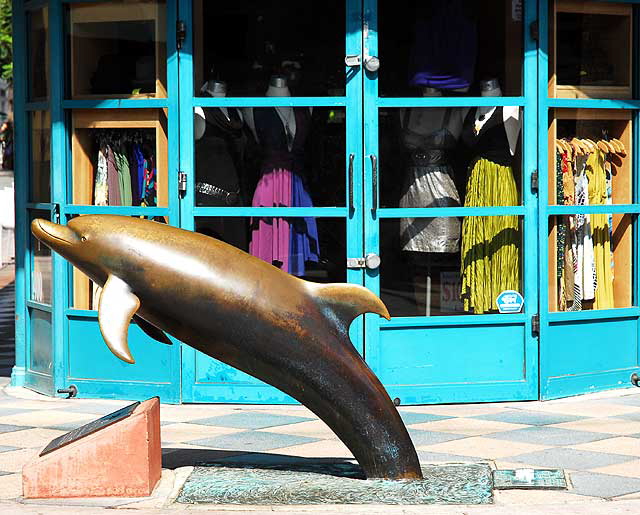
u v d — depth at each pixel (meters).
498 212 9.18
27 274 10.11
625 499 6.46
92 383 9.39
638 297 9.90
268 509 6.28
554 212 9.34
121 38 9.23
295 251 9.08
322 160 9.04
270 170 9.07
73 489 6.49
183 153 9.05
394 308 9.05
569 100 9.38
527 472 6.98
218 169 9.09
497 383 9.19
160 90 9.15
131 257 6.37
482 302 9.22
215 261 6.46
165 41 9.08
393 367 9.05
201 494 6.47
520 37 9.20
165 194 9.16
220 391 9.06
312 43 8.99
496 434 8.10
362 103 8.96
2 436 8.13
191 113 9.05
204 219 9.11
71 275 9.50
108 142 9.36
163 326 6.57
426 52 9.07
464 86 9.13
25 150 10.06
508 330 9.23
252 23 9.02
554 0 9.30
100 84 9.33
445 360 9.12
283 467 7.05
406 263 9.08
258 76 9.05
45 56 9.60
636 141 9.81
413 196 9.09
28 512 6.24
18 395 9.73
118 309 6.32
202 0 9.04
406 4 9.03
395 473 6.65
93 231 6.41
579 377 9.50
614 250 9.84
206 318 6.43
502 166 9.23
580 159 9.55
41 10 9.65
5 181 37.12
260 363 6.51
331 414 6.59
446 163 9.13
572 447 7.71
